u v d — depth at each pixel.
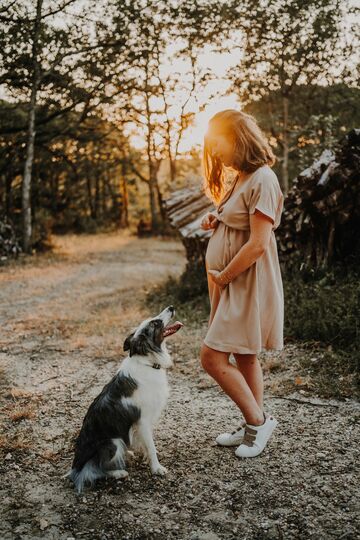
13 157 24.67
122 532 2.87
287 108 24.94
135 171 36.31
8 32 17.98
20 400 5.00
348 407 4.27
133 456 3.70
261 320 3.37
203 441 3.91
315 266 7.45
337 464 3.43
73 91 21.09
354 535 2.70
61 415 4.60
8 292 11.70
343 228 7.24
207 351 3.41
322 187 6.91
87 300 10.46
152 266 16.41
